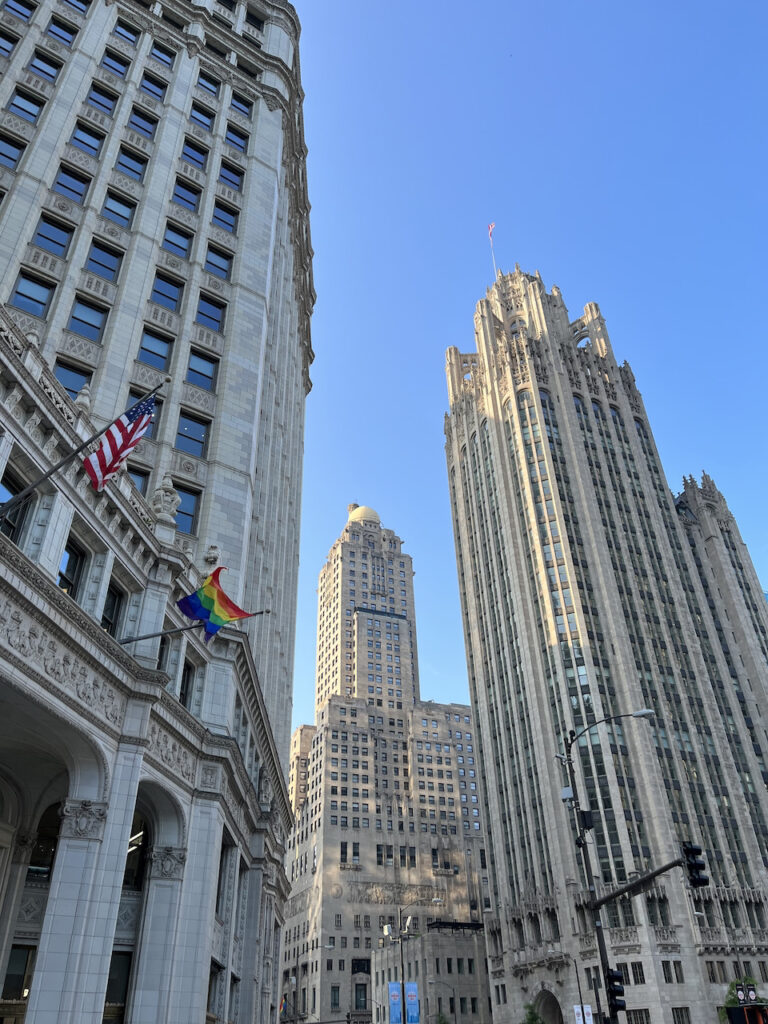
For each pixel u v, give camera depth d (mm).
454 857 157125
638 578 103562
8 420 17297
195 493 34062
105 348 33031
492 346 126625
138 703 21719
